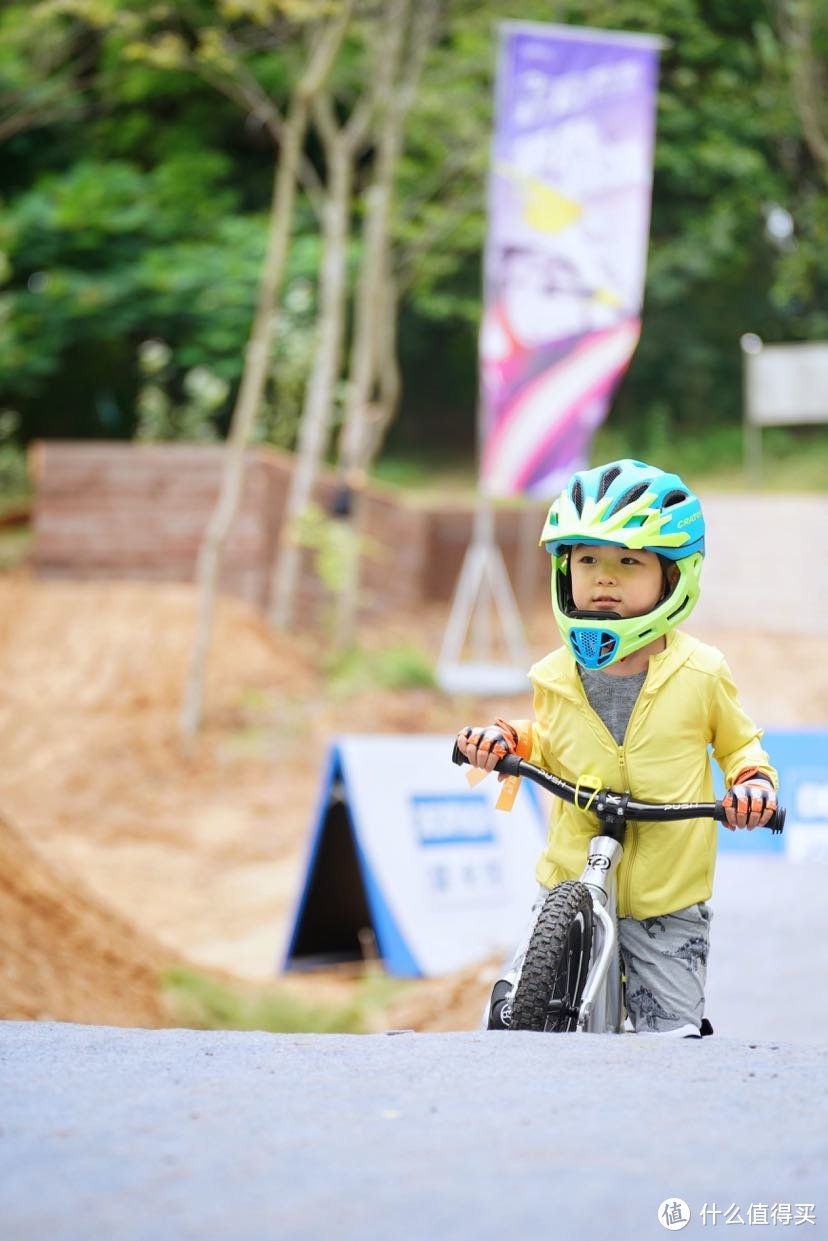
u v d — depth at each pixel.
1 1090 6.35
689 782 8.73
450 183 47.12
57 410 56.91
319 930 21.25
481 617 36.44
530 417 29.98
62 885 17.95
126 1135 5.61
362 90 45.28
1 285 52.94
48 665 34.22
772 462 59.81
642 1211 4.65
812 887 18.89
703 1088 6.38
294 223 56.34
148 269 51.88
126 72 45.81
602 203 29.58
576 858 8.91
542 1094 6.27
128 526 38.28
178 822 28.88
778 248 61.38
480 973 18.62
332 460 57.72
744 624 39.88
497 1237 4.41
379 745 21.08
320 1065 6.93
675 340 62.97
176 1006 16.27
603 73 29.39
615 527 8.46
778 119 43.94
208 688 33.75
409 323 61.28
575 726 8.84
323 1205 4.75
